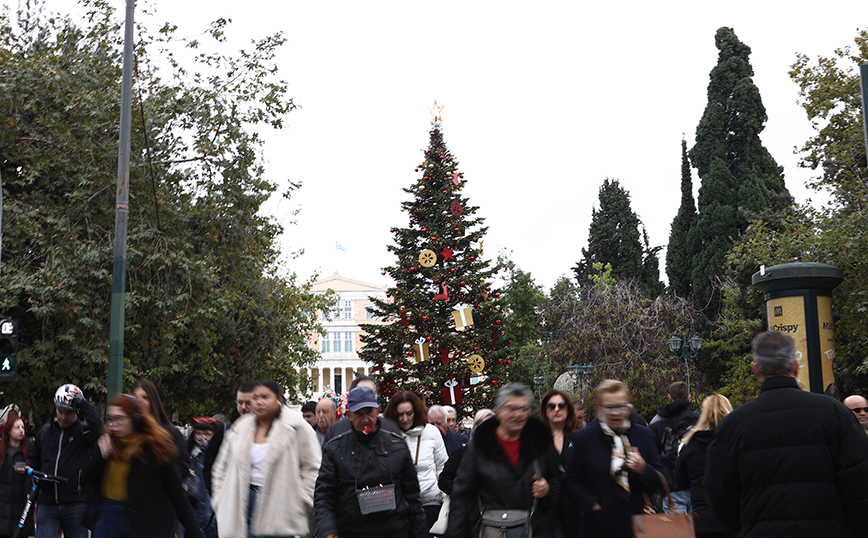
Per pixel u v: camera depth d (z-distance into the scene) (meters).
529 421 5.79
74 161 19.56
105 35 20.67
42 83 19.31
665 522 5.41
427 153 32.72
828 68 23.89
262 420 7.05
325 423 10.04
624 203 61.91
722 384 44.62
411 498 6.37
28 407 21.28
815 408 4.37
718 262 45.41
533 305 55.88
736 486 4.50
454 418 13.22
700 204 47.22
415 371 29.69
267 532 6.66
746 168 46.50
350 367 105.19
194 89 21.09
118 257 13.78
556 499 5.75
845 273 23.00
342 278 108.12
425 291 31.00
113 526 5.95
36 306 17.52
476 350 29.88
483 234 31.88
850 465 4.23
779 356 4.57
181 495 6.06
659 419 9.38
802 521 4.20
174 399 28.59
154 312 19.84
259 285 27.92
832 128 23.95
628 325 36.66
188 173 20.95
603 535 5.73
